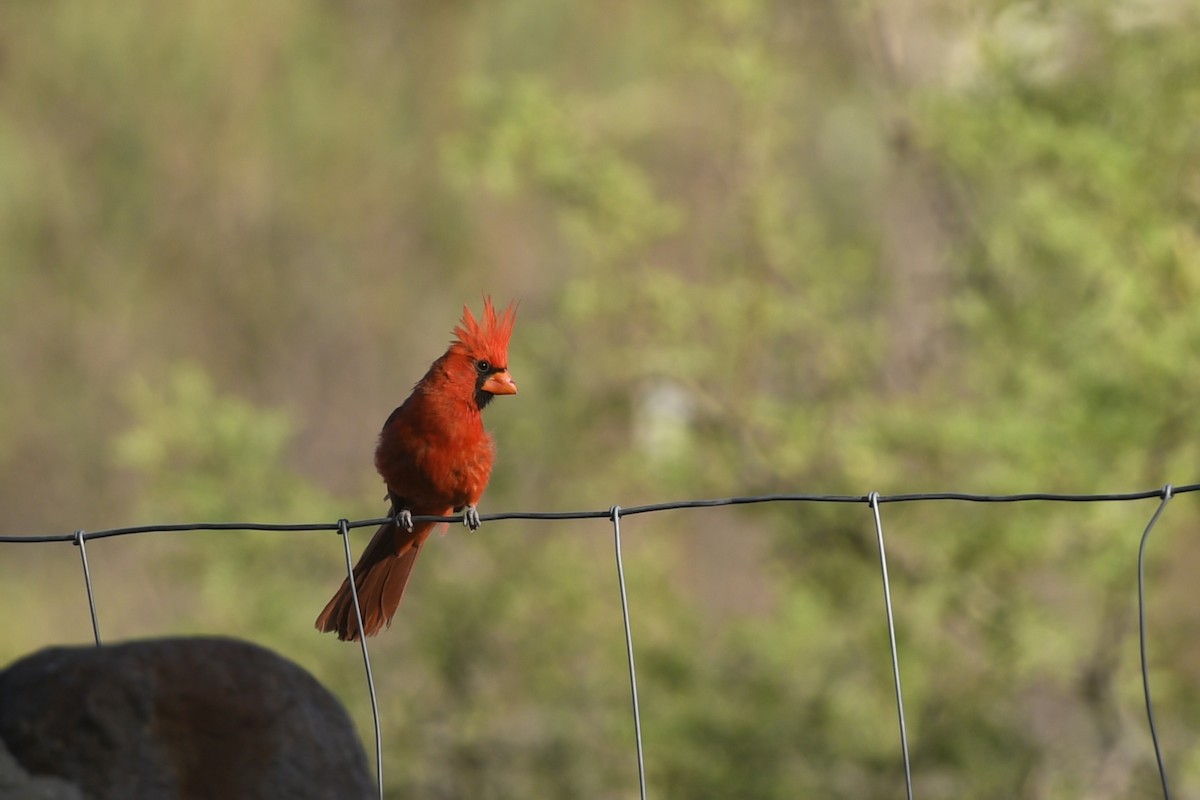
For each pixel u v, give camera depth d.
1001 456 13.09
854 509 13.74
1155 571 13.12
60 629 21.97
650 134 17.34
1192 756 13.57
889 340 15.38
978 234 14.50
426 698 15.03
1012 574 13.73
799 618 14.49
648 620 15.31
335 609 6.61
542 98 14.15
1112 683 13.74
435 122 21.80
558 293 15.54
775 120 15.31
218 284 22.77
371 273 22.48
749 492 14.66
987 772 13.88
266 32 21.86
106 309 22.66
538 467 15.71
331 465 22.78
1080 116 12.96
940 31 14.79
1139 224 12.63
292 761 4.56
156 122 22.11
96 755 4.45
